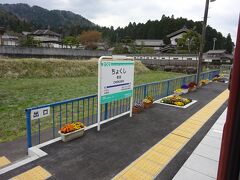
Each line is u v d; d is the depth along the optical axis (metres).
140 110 7.03
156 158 4.06
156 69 38.41
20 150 4.68
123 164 3.81
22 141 5.27
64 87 15.78
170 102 8.20
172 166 3.79
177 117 6.60
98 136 4.97
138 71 32.66
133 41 69.19
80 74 25.03
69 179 3.33
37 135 5.59
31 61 22.45
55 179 3.32
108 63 5.21
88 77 23.55
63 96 12.40
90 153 4.16
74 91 14.20
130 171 3.60
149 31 80.94
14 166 3.62
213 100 9.21
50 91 13.89
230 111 1.18
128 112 6.88
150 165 3.81
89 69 26.94
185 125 5.90
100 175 3.46
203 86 13.41
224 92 11.34
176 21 77.19
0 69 19.70
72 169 3.60
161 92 9.78
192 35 47.47
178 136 5.12
